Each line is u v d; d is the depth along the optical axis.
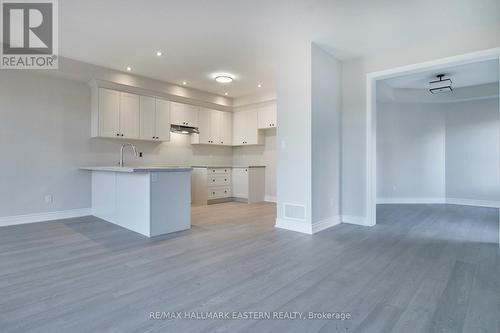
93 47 4.00
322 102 4.01
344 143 4.43
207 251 3.02
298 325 1.67
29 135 4.36
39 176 4.47
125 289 2.12
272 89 6.21
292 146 3.97
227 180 6.89
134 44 3.88
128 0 2.82
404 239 3.51
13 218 4.23
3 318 1.72
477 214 5.22
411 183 6.76
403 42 3.74
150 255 2.89
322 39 3.67
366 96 4.20
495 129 6.07
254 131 6.78
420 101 6.48
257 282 2.26
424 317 1.76
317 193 3.91
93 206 4.99
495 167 6.06
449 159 6.61
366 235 3.69
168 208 3.76
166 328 1.63
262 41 3.76
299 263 2.68
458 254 2.95
